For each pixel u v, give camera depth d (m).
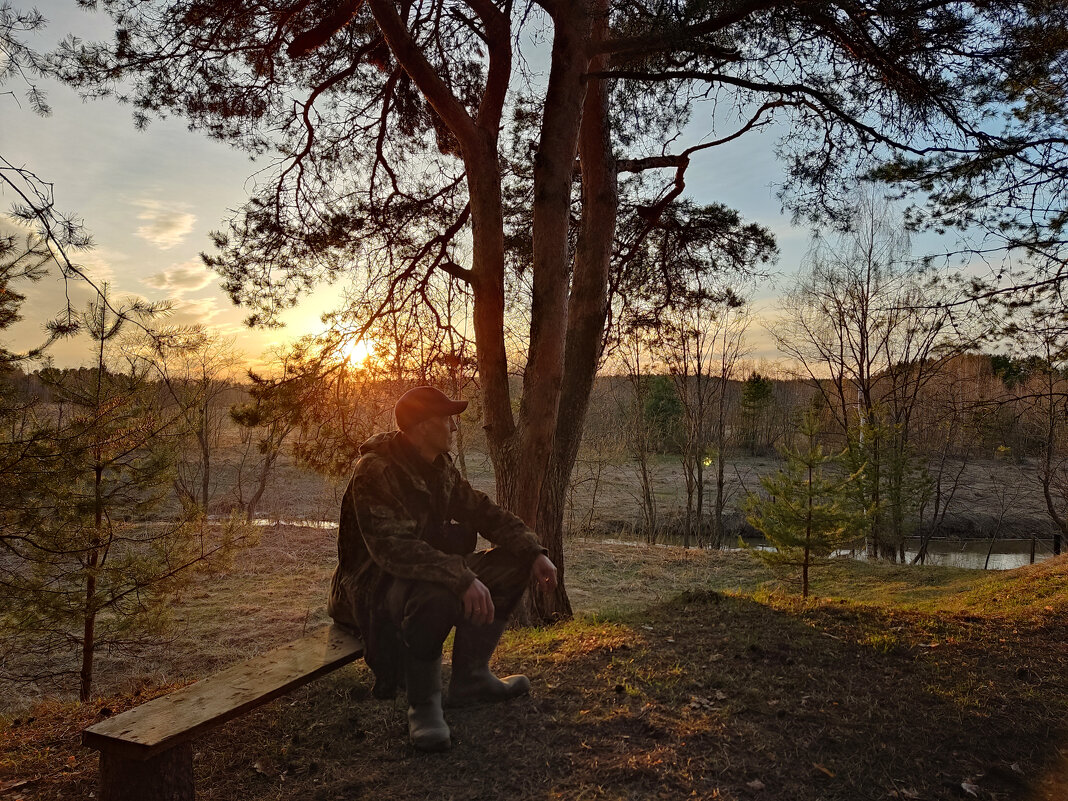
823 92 6.82
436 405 2.79
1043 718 3.10
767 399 38.59
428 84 6.71
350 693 3.36
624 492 30.55
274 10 7.32
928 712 3.15
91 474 7.53
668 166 8.80
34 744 3.27
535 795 2.46
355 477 2.70
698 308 11.18
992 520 28.06
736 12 5.54
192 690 2.37
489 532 2.94
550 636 4.53
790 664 3.76
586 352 7.98
